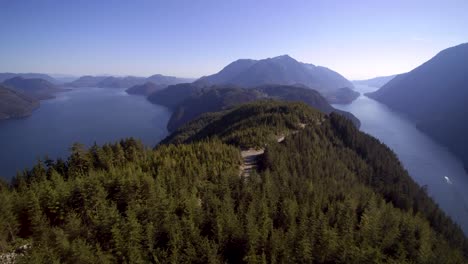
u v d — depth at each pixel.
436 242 60.81
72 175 63.78
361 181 101.06
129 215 40.50
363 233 49.19
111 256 36.25
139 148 84.12
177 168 67.31
